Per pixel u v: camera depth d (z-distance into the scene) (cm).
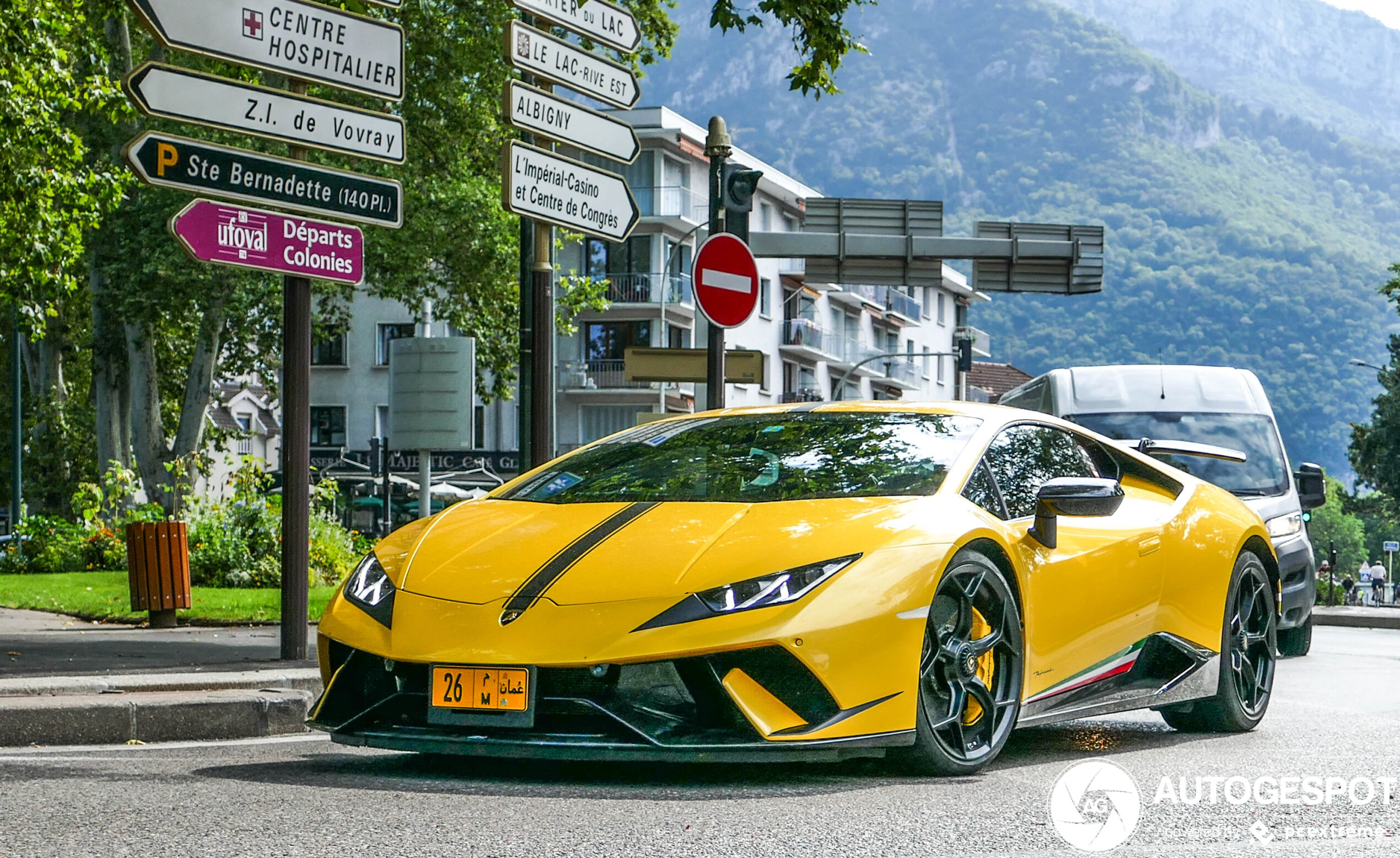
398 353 1400
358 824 358
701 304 982
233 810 379
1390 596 6216
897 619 420
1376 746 543
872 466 490
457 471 5456
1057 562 500
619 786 419
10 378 3956
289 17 758
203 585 1752
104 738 582
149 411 2958
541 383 906
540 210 892
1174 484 611
